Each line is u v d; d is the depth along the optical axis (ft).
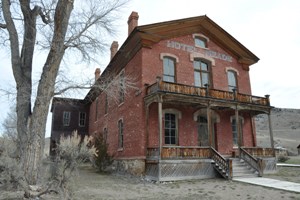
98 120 88.84
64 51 39.22
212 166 49.57
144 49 55.11
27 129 33.58
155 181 44.45
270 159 56.80
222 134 60.95
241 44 68.59
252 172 50.67
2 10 38.22
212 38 66.80
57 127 103.60
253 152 56.03
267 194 31.48
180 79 57.82
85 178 48.78
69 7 37.65
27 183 26.71
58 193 25.35
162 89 47.75
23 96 36.50
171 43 59.31
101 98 87.51
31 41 39.45
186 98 49.98
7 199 24.54
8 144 31.07
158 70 55.57
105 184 40.98
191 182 43.27
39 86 35.45
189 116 57.52
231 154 60.34
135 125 53.72
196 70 62.23
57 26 36.81
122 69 66.03
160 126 45.98
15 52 37.58
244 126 65.92
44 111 34.35
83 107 110.11
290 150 181.88
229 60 68.08
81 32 41.14
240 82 68.49
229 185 39.50
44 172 29.63
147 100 51.13
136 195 31.53
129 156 55.01
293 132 272.51
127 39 57.41
